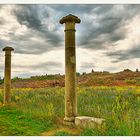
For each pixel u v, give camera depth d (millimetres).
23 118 12398
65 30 11156
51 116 11891
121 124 9180
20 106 15812
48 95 19766
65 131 9656
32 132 9805
